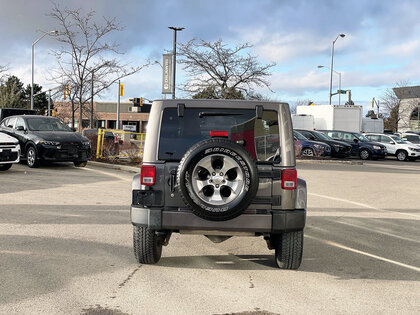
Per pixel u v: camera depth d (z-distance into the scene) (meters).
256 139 4.88
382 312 4.10
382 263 5.79
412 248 6.67
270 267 5.47
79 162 16.39
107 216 8.12
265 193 4.82
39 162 15.66
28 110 21.23
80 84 22.66
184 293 4.45
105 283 4.67
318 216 9.15
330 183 14.71
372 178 16.75
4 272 4.91
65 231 6.90
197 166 4.50
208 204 4.52
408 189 13.91
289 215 4.79
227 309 4.07
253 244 6.65
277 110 4.91
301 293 4.55
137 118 84.94
